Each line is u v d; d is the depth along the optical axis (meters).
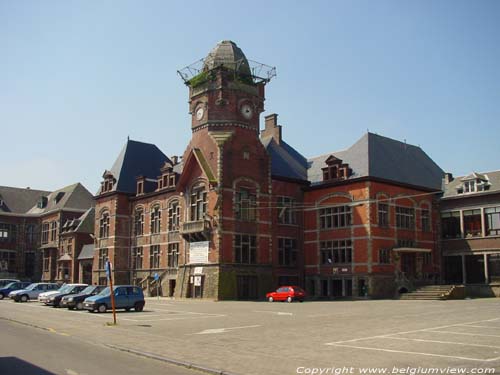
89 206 88.06
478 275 53.16
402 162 57.25
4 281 55.97
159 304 42.81
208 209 51.41
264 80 56.09
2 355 15.91
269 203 54.16
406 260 52.91
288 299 46.12
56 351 16.81
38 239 91.25
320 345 17.97
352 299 49.12
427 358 15.12
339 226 53.28
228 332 22.31
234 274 50.16
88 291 38.34
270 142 60.97
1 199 90.50
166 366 14.65
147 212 64.88
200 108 54.34
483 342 18.22
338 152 58.62
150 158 71.88
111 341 19.36
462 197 54.97
